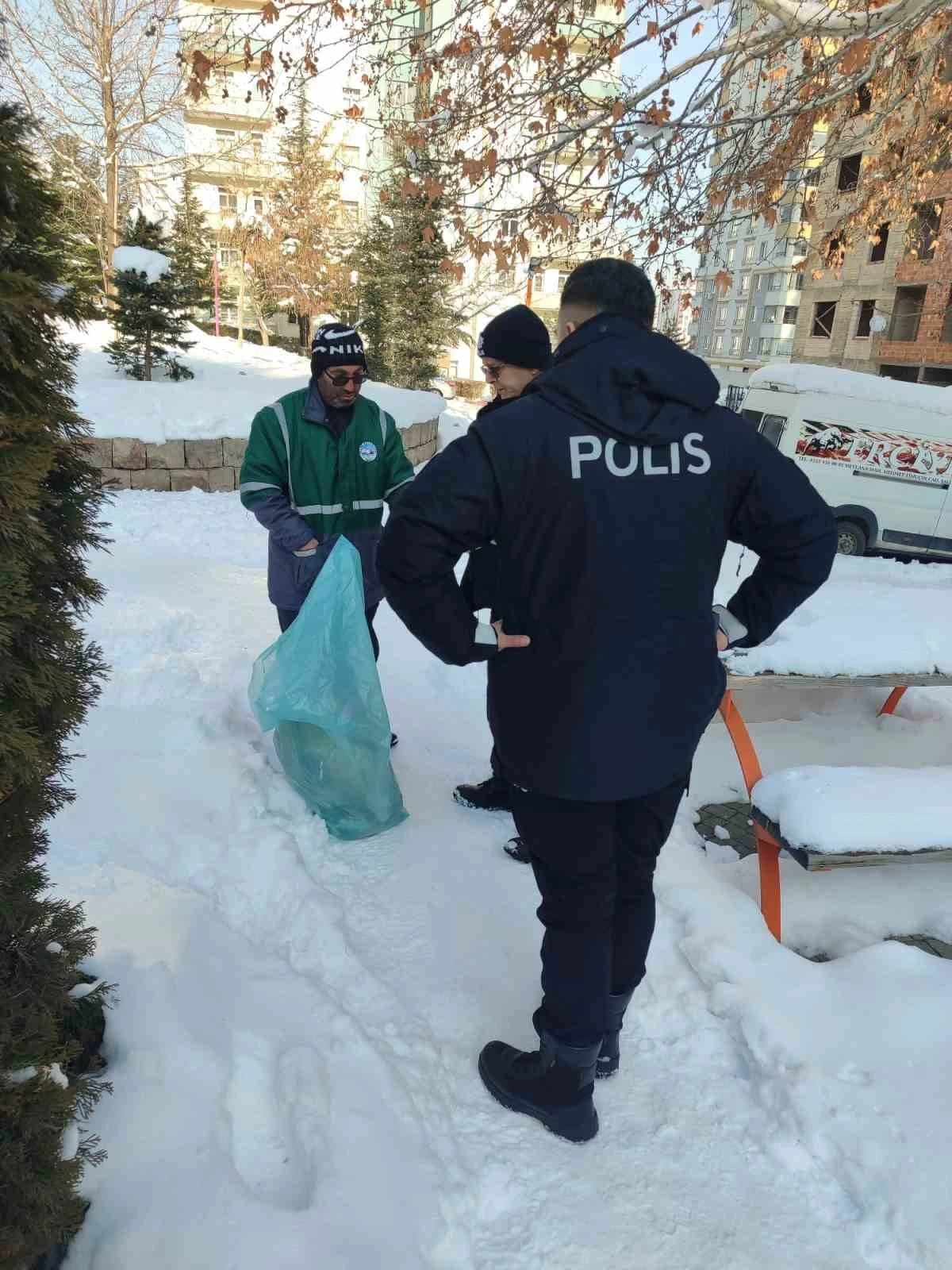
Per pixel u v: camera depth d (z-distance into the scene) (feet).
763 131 21.06
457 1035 7.16
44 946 4.77
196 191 96.63
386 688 14.30
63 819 9.18
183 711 11.89
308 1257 4.95
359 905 8.75
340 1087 6.19
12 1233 3.95
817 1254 5.56
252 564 22.48
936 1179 5.83
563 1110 6.15
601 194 19.84
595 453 5.00
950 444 37.50
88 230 60.54
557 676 5.27
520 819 5.82
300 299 83.76
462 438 5.20
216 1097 5.81
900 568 36.06
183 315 38.83
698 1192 5.93
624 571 5.06
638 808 5.86
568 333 5.52
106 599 16.03
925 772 8.67
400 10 19.49
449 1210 5.57
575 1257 5.43
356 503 10.37
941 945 8.94
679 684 5.37
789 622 11.07
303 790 10.02
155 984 6.56
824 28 14.82
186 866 8.79
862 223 27.61
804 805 7.97
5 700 4.10
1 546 3.81
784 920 9.12
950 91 19.51
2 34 3.85
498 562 5.46
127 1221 4.98
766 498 5.43
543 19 17.39
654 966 7.91
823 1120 6.31
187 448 30.68
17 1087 4.07
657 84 16.16
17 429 3.79
